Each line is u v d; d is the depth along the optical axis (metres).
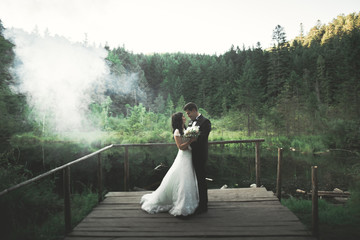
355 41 33.22
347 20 77.50
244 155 13.90
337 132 10.31
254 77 49.09
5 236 3.11
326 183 7.70
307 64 47.47
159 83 80.50
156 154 14.62
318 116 16.05
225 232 2.52
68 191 2.70
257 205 3.29
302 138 17.47
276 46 45.66
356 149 9.79
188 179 2.96
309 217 3.43
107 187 7.37
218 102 47.72
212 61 82.88
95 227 2.73
